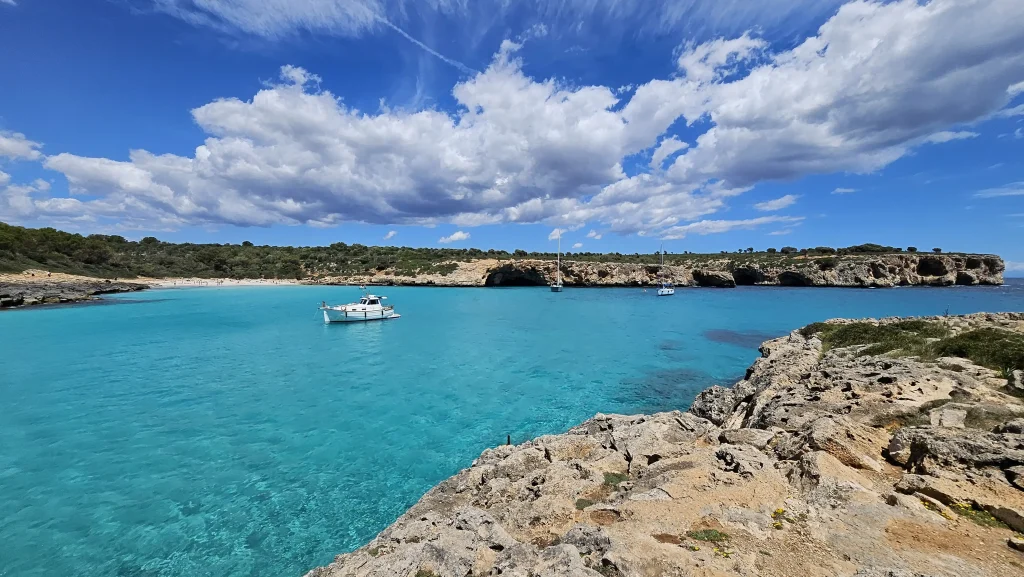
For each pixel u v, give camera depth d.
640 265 110.12
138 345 34.38
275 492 12.73
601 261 123.50
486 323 47.62
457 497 9.88
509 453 12.34
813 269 104.44
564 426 17.86
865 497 6.66
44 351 31.84
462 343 36.03
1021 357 13.44
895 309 59.16
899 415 10.14
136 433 16.89
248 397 21.36
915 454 7.99
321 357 30.69
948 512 6.18
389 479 13.52
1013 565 5.01
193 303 66.62
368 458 14.89
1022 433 7.95
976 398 10.71
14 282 64.88
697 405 18.27
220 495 12.52
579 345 34.91
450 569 5.62
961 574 4.84
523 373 26.14
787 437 9.52
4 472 13.77
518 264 108.50
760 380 17.47
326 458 14.88
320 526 11.13
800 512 6.49
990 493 6.48
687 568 4.95
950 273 105.44
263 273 119.00
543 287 109.69
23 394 21.66
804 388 14.68
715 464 8.70
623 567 4.98
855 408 10.90
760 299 75.12
